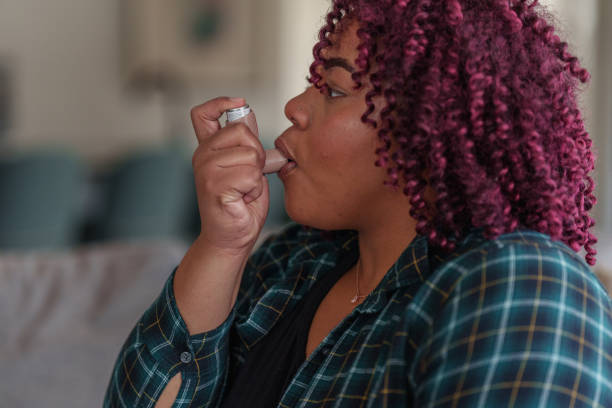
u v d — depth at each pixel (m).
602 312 0.57
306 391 0.69
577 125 0.66
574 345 0.54
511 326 0.54
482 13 0.63
